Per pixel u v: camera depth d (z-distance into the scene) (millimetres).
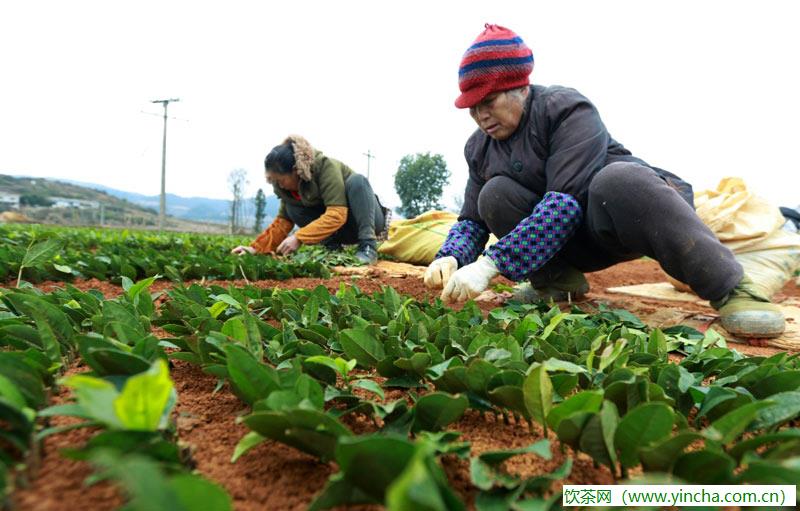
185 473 757
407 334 1661
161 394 724
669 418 850
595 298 3734
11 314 1565
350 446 657
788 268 3082
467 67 2652
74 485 770
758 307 2301
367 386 1077
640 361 1500
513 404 1114
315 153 5367
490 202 3008
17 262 2998
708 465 817
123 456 728
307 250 5879
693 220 2379
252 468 925
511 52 2600
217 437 1041
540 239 2547
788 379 1271
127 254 3930
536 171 2857
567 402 954
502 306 3143
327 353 1530
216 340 1235
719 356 1690
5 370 954
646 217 2391
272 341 1463
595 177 2527
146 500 451
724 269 2326
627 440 889
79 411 837
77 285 2975
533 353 1474
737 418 900
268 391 994
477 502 804
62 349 1348
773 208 3189
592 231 2729
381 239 6773
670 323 2793
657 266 7824
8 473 732
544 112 2730
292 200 5660
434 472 644
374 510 802
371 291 3418
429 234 5871
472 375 1164
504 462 998
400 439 648
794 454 875
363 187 5547
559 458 1032
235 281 3592
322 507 736
